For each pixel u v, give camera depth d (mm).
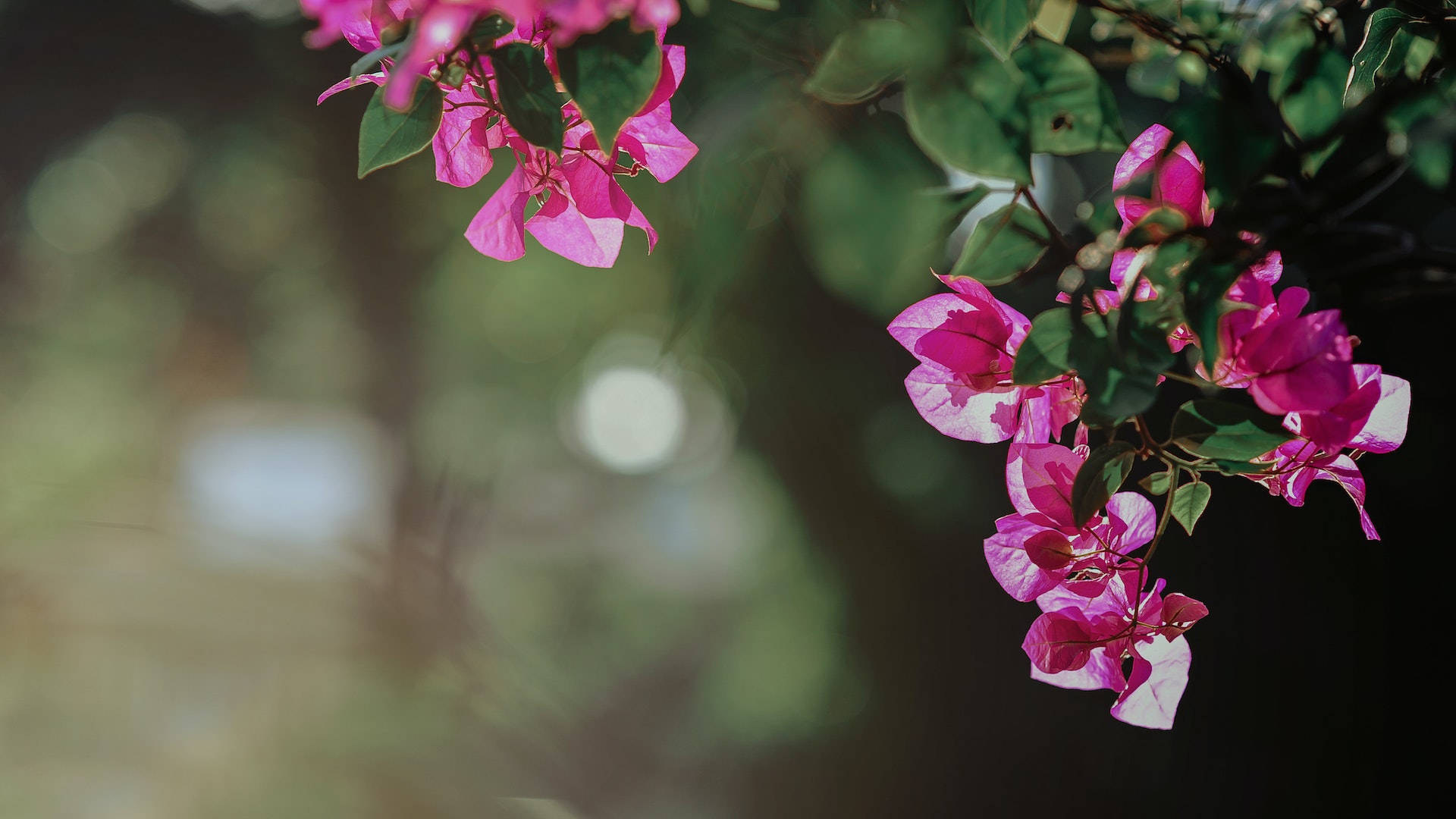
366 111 593
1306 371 531
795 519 5203
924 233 482
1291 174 725
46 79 5477
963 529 4938
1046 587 620
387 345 6168
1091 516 562
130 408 8297
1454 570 3924
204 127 5652
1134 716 616
